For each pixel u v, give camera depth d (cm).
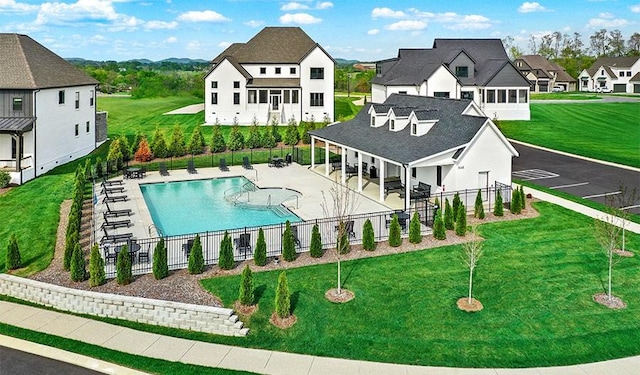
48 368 1420
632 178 3569
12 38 3938
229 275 1967
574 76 14912
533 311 1697
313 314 1688
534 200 3016
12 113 3625
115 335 1600
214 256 2153
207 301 1758
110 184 3478
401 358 1455
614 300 1766
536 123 6175
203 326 1628
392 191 3259
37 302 1811
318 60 6156
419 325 1620
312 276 1961
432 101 3475
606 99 8950
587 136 5412
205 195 3334
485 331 1584
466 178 2912
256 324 1639
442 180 2966
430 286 1875
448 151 2850
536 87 11950
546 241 2333
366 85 11644
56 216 2711
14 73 3672
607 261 2095
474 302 1755
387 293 1823
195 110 7450
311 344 1534
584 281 1914
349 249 2223
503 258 2131
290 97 6175
